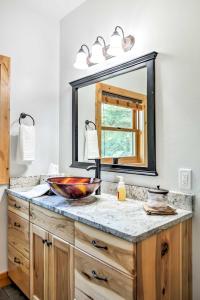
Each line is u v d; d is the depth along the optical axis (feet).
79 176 7.14
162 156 4.94
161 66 4.99
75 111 7.32
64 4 7.16
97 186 5.27
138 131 5.45
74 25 7.43
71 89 7.54
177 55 4.72
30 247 5.63
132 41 5.59
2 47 6.77
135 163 5.49
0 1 6.74
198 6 4.42
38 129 7.52
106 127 6.32
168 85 4.85
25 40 7.25
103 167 6.31
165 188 4.88
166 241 3.77
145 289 3.36
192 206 4.41
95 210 4.49
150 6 5.23
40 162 7.55
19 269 6.12
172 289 3.89
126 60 5.76
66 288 4.46
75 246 4.24
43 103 7.64
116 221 3.82
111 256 3.52
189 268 4.33
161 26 5.01
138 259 3.26
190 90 4.51
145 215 4.17
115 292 3.44
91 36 6.82
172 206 4.67
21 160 6.75
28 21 7.32
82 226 4.09
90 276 3.89
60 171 7.88
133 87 5.56
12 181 6.88
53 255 4.81
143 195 5.21
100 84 6.50
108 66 6.26
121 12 5.92
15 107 7.01
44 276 5.11
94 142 6.66
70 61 7.59
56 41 7.92
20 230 6.07
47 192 5.81
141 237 3.28
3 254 6.76
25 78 7.24
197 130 4.40
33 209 5.50
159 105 5.00
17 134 7.04
